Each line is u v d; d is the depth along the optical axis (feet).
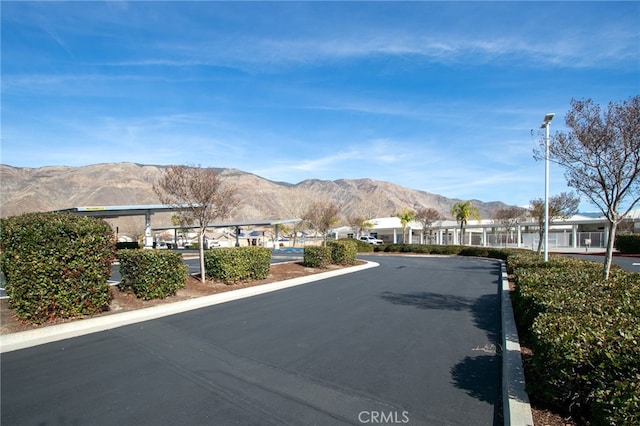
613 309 16.02
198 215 40.42
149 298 31.04
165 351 19.11
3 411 12.98
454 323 24.44
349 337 21.39
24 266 23.45
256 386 14.82
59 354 18.76
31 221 24.06
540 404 12.55
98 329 23.34
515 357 16.70
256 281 43.09
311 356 18.24
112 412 12.81
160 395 14.06
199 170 40.88
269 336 21.72
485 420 12.12
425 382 15.07
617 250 96.48
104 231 26.76
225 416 12.47
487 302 31.65
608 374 10.53
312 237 205.36
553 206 71.10
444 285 41.96
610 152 23.35
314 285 42.39
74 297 25.02
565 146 24.86
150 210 81.25
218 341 20.80
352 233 186.60
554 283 22.88
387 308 29.30
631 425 9.33
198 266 63.26
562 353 11.68
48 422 12.23
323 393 14.14
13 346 20.03
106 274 26.86
